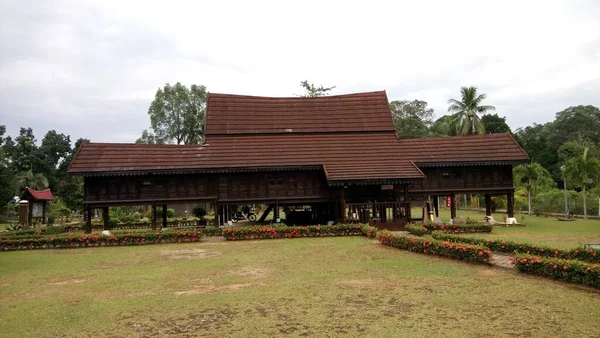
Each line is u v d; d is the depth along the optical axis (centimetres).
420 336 715
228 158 2628
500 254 1488
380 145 2862
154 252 1802
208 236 2289
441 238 1759
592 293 965
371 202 2536
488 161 2675
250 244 1983
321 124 3022
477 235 2150
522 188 4081
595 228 2448
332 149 2791
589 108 7381
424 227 2258
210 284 1149
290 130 2958
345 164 2612
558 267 1087
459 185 2745
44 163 6856
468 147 2806
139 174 2469
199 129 5544
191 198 2580
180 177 2586
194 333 766
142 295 1045
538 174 3716
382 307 889
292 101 3178
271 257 1579
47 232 2683
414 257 1500
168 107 5425
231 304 941
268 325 793
